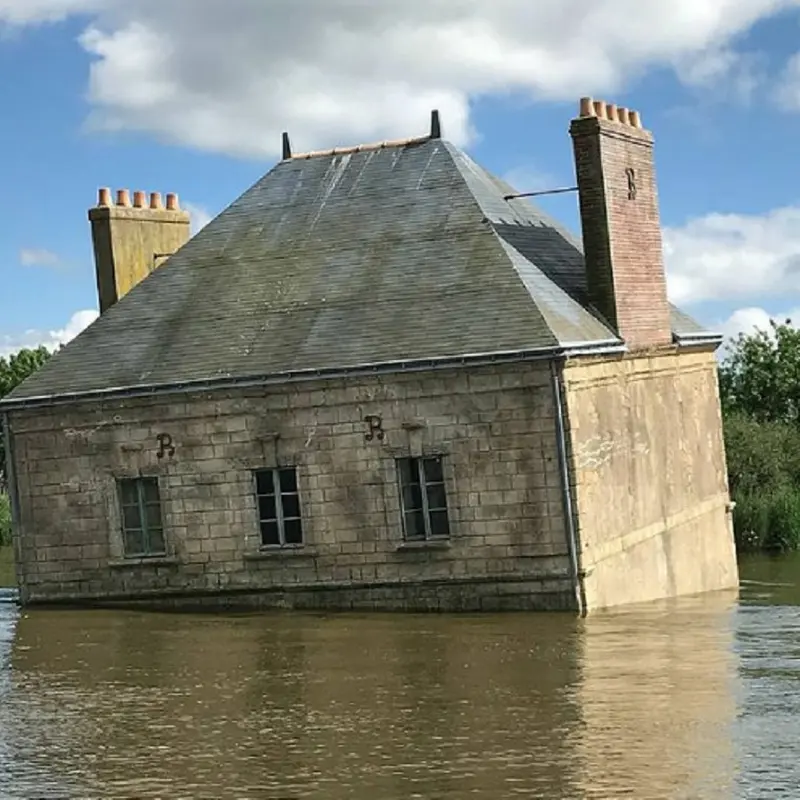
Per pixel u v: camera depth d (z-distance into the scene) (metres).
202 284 31.59
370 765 16.64
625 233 30.38
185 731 18.70
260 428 28.84
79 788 16.34
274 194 32.94
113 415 30.03
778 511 44.19
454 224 30.09
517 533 27.06
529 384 26.80
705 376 35.31
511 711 18.98
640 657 22.56
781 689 19.88
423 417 27.56
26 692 21.78
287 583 28.77
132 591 30.02
